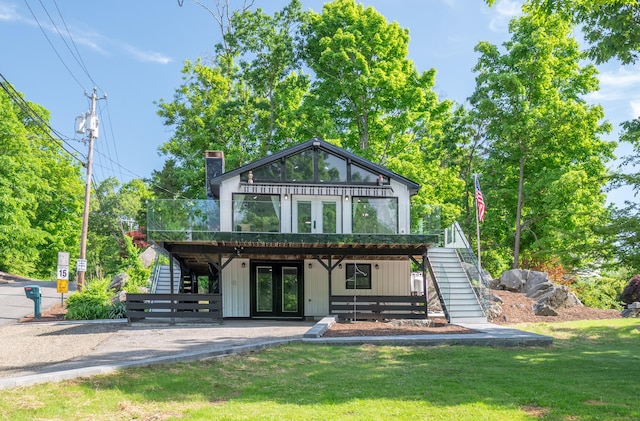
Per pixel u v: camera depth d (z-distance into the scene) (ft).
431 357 44.39
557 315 79.30
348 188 81.30
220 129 133.08
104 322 70.49
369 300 72.43
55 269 168.35
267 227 73.72
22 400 27.73
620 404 29.45
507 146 121.39
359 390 32.81
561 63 125.80
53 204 162.20
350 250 75.97
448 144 124.16
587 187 109.09
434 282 78.13
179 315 68.90
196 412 27.25
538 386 33.83
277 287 82.89
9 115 131.44
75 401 28.17
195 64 141.28
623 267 48.42
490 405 29.32
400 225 81.10
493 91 121.19
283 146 131.03
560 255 48.39
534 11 48.32
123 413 26.86
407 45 124.67
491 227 130.11
